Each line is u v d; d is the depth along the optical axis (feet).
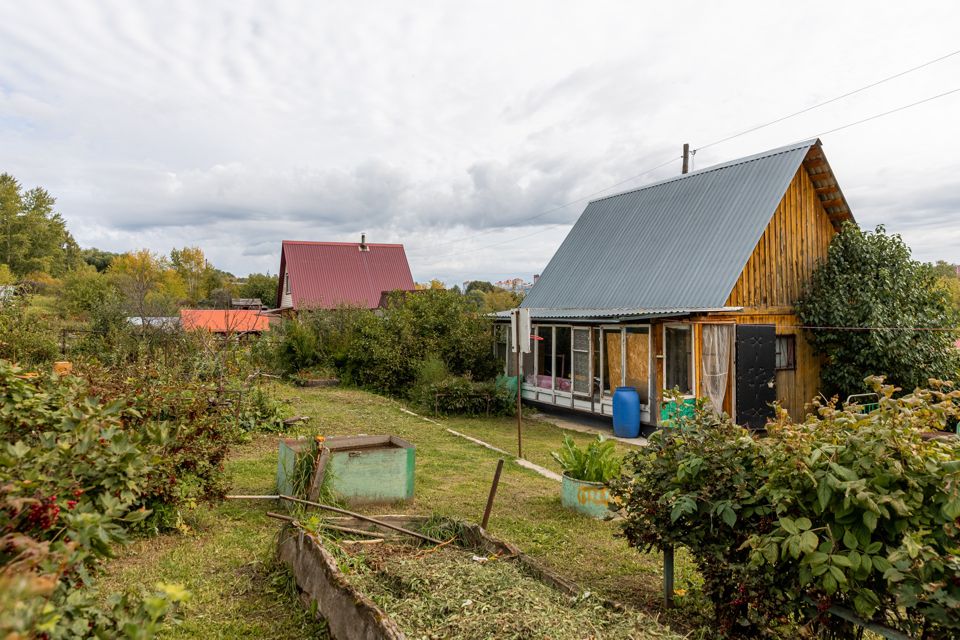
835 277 48.44
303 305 81.46
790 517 10.87
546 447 39.04
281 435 36.50
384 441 26.27
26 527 8.20
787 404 48.21
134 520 10.91
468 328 62.80
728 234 49.65
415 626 11.81
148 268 160.76
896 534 10.19
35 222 214.28
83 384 17.88
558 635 10.91
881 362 45.29
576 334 50.47
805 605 11.09
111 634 7.11
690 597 14.03
